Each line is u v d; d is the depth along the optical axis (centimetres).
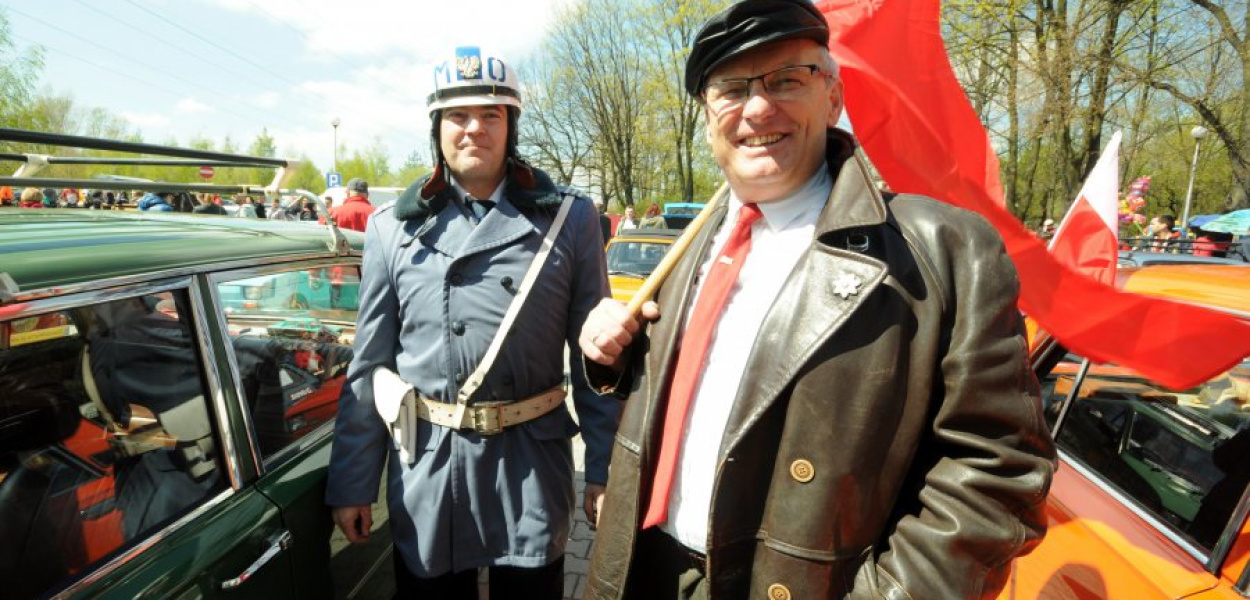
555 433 179
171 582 125
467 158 166
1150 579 128
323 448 184
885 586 91
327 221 207
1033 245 165
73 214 175
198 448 144
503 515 172
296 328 194
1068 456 178
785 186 111
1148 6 1209
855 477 93
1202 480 138
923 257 96
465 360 168
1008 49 1308
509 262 170
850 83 172
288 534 155
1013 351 89
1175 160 1964
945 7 1293
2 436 118
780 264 112
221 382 150
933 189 171
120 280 130
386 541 206
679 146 2766
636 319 127
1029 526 87
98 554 124
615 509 124
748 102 106
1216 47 1227
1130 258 563
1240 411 142
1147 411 163
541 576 182
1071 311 162
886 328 94
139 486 133
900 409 93
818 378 95
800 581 95
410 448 169
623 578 120
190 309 146
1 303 110
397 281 174
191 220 195
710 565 104
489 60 164
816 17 105
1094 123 1367
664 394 121
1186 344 146
